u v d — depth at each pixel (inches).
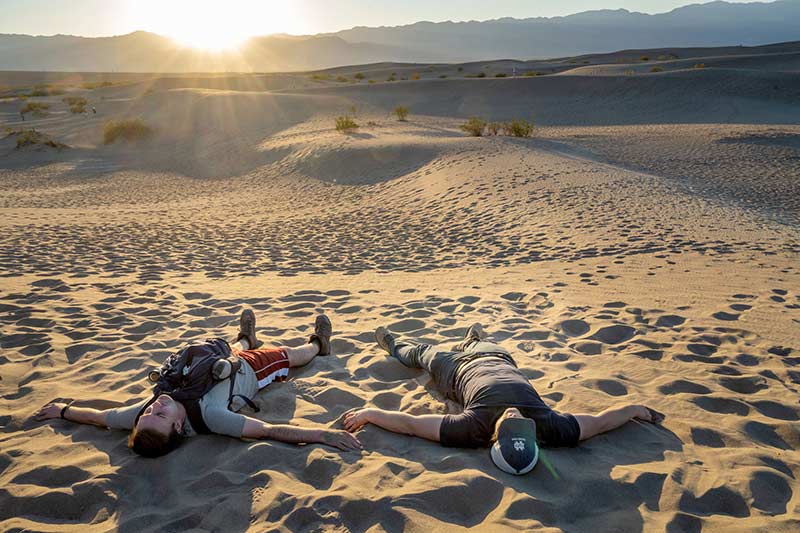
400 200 684.1
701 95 1652.3
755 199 565.3
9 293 274.7
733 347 189.0
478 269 333.4
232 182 1013.8
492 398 131.0
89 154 1425.9
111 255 414.9
